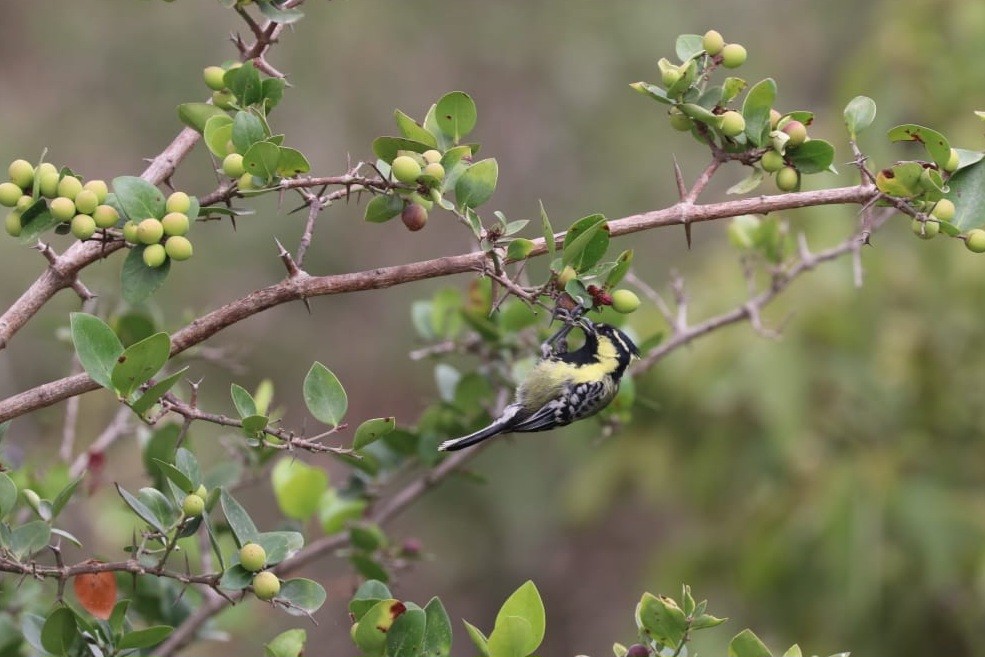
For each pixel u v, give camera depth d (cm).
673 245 2334
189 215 510
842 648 1270
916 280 1341
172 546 510
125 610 555
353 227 2356
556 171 2420
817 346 1312
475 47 2405
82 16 2248
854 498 1267
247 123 542
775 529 1292
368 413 2370
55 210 511
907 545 1262
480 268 549
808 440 1309
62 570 511
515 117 2447
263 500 2084
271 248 2181
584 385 789
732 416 1323
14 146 2142
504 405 849
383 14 2361
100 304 861
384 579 784
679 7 2412
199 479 529
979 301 1328
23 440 1285
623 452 1390
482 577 2322
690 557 1373
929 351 1330
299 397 2253
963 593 1265
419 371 2398
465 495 2284
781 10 2384
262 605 963
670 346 866
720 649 1367
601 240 567
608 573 2547
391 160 562
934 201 566
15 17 2238
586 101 2427
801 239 854
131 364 481
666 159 2384
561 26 2420
